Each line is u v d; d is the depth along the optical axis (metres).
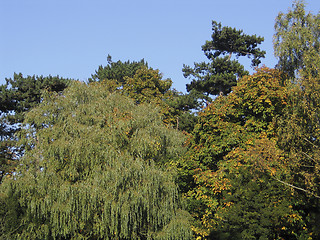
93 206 21.02
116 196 21.06
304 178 21.81
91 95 25.25
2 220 21.59
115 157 21.91
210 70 47.84
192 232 24.36
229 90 46.38
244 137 26.30
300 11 26.97
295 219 22.11
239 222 20.53
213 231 24.23
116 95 26.08
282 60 26.98
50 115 23.47
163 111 46.16
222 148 26.64
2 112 39.72
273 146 22.22
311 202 22.94
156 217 22.56
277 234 23.53
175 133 27.58
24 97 39.22
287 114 23.47
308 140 22.42
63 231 20.92
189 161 27.52
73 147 21.73
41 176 21.41
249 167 22.47
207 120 28.00
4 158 35.41
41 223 21.73
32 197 21.09
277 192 21.22
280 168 22.41
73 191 20.80
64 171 21.81
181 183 28.16
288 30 27.11
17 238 21.36
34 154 22.34
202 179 25.09
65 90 25.58
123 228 20.86
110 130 22.81
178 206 25.25
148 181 22.06
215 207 24.45
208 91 48.25
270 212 20.02
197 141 29.17
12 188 21.61
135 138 23.22
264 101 26.84
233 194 21.73
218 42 48.75
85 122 23.44
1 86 39.19
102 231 21.55
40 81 39.97
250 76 28.48
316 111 21.89
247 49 48.84
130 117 23.95
